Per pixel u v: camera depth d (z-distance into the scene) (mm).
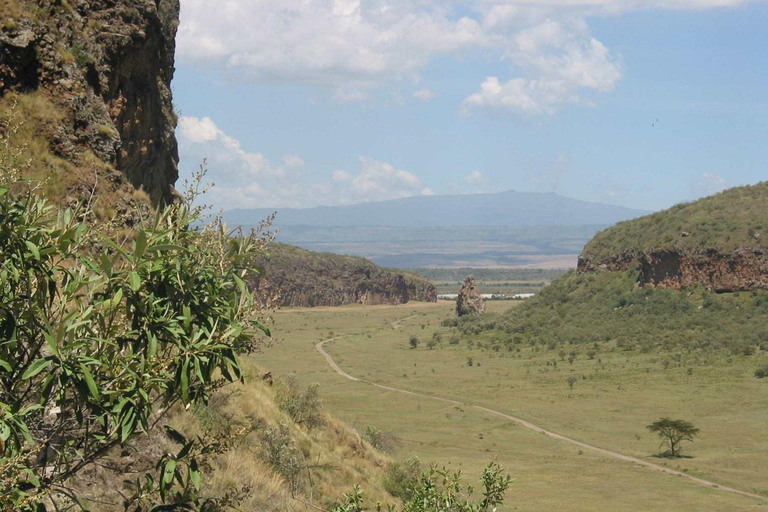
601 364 170500
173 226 7957
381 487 27516
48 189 20281
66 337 7133
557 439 99875
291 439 22859
